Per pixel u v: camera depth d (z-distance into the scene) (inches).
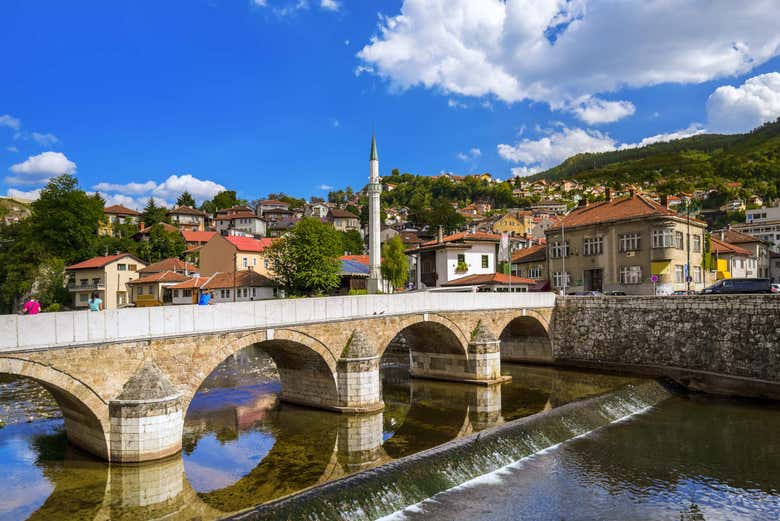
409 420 1138.0
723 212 5964.6
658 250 2098.9
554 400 1316.4
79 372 779.4
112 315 818.2
